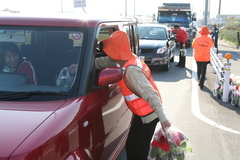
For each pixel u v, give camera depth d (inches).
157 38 511.2
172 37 509.7
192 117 253.6
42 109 96.3
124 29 169.8
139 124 131.6
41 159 80.9
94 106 109.1
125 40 119.9
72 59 114.3
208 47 350.3
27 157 77.7
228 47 992.9
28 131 84.6
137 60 121.3
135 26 218.8
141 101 123.5
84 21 121.3
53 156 85.1
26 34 119.8
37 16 125.6
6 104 99.8
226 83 298.8
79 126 98.0
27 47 119.5
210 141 205.2
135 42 214.8
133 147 135.9
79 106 100.9
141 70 118.5
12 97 104.3
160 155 143.4
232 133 219.9
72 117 95.2
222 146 198.1
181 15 970.1
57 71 114.0
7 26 121.4
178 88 362.0
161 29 530.3
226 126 233.8
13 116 91.4
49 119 90.3
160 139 146.4
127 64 118.3
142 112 124.4
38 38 119.2
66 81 110.0
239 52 832.3
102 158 121.5
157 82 394.9
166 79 416.5
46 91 107.8
